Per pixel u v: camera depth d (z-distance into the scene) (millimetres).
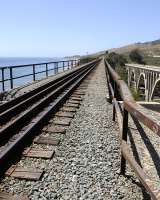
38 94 14297
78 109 11586
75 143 7145
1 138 7328
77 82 21047
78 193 4645
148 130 9078
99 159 6102
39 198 4449
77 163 5859
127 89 6594
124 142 5504
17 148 6402
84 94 16156
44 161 5922
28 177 5074
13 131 8164
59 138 7480
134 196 4676
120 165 5578
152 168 6199
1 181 4969
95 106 12469
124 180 5234
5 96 13969
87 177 5234
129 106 4941
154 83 56938
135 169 4375
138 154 6941
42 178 5133
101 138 7605
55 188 4781
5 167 5504
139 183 5148
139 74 74062
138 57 157875
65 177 5203
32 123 8664
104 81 24547
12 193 4578
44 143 7023
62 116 10078
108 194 4676
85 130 8375
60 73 33000
